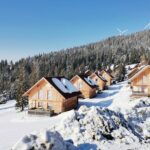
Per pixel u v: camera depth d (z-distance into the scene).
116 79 111.06
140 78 56.31
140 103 30.53
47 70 159.00
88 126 18.27
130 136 17.88
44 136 13.05
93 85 72.38
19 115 48.62
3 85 126.50
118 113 21.86
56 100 50.06
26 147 12.55
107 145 16.03
